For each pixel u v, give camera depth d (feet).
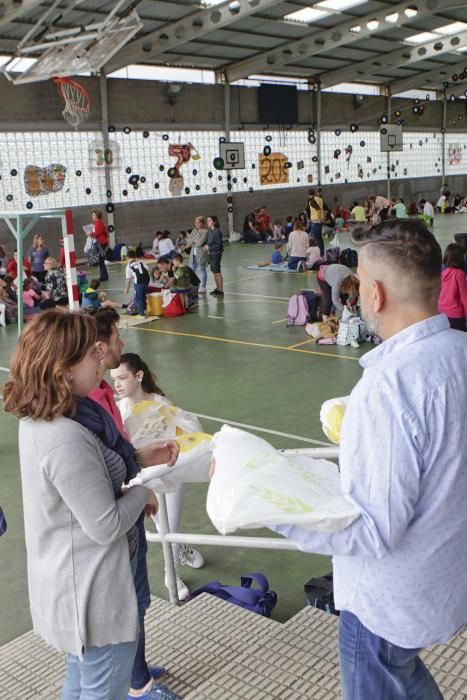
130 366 11.13
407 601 4.64
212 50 71.15
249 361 29.09
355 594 4.82
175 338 33.99
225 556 13.87
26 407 5.57
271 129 84.38
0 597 12.70
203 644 9.18
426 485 4.44
